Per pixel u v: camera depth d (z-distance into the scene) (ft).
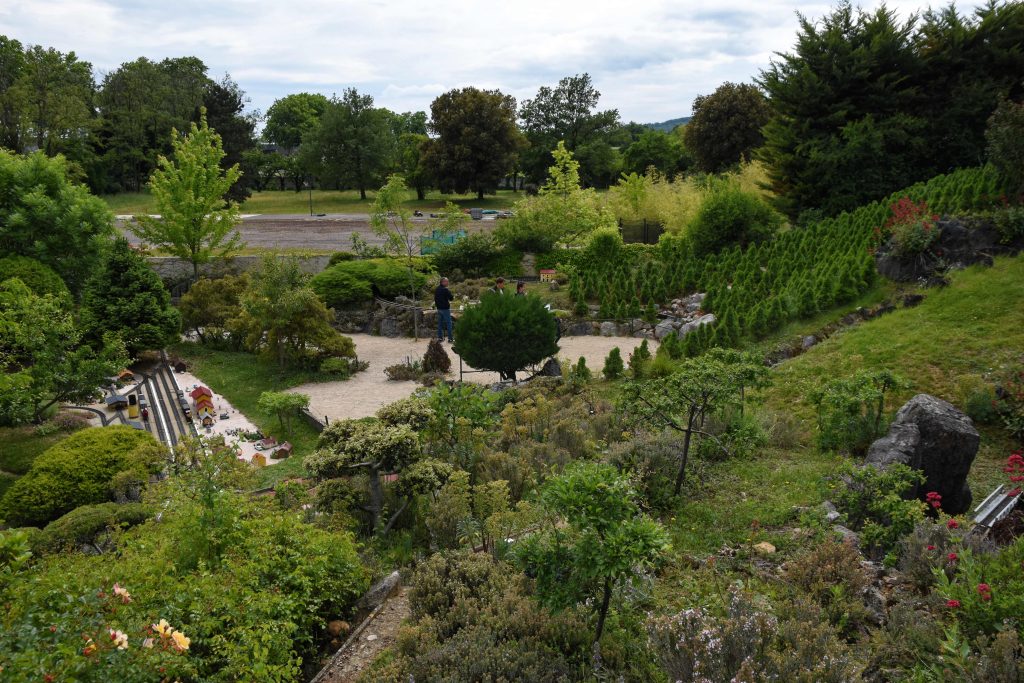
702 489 34.06
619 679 18.33
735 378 34.09
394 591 26.48
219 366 78.95
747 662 16.48
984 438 41.73
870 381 39.75
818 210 100.22
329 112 262.06
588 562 18.95
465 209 228.22
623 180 135.64
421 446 36.55
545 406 47.14
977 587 19.31
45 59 217.36
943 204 71.87
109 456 44.65
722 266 80.84
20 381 49.55
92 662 14.94
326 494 33.09
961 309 53.67
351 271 94.38
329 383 70.03
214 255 106.32
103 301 74.02
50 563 25.64
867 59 98.63
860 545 26.53
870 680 18.26
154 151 261.24
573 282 86.17
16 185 83.82
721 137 210.59
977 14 100.17
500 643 20.53
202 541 25.12
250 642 19.11
